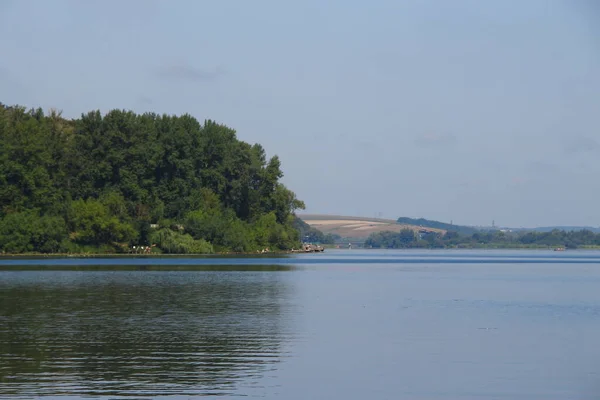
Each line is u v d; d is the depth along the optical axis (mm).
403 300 86938
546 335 57062
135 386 38812
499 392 38500
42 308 74000
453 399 37250
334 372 42656
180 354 47656
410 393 38188
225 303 80625
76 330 57812
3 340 52812
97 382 39562
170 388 38469
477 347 51188
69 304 78188
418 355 47969
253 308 75562
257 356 47188
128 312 70750
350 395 37719
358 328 60156
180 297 87875
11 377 40656
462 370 43500
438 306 79688
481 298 90875
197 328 59312
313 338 54656
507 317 69125
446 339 54688
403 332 58188
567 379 41281
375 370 43312
